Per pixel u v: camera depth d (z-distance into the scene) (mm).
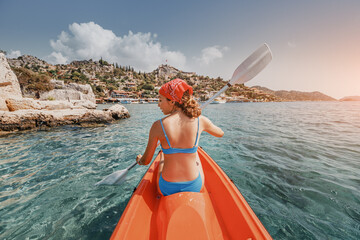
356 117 13273
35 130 7500
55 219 1975
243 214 1234
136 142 5312
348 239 1656
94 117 9625
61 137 6027
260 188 2557
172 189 1290
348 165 3406
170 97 1204
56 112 8758
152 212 1432
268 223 1864
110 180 2701
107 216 2020
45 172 3191
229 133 6605
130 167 2660
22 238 1714
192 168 1285
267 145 4844
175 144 1196
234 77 2783
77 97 30016
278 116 14242
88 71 161500
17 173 3162
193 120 1224
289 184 2672
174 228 1044
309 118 12562
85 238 1711
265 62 2656
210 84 182000
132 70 197750
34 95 29578
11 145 4996
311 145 4852
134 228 1138
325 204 2174
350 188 2535
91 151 4422
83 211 2109
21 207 2184
